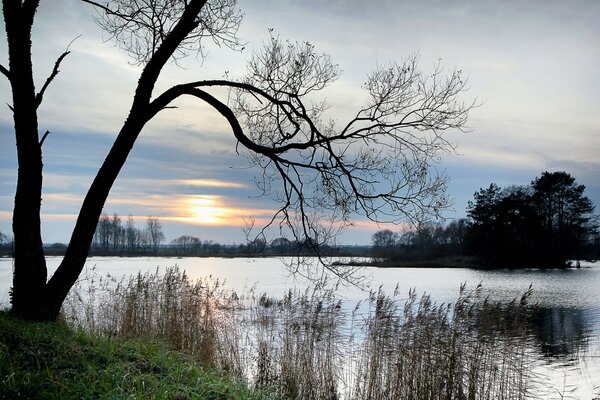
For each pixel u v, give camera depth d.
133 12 12.62
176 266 16.03
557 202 89.69
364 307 24.16
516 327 12.52
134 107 11.04
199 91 11.62
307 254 12.18
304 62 12.29
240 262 111.00
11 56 10.52
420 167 11.88
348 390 11.69
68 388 6.07
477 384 11.23
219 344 13.13
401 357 11.57
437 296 34.22
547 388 13.27
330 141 11.94
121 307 14.62
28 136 10.47
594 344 18.94
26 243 10.25
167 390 6.55
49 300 10.30
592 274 68.44
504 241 86.00
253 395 7.76
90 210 10.72
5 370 6.28
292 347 12.41
